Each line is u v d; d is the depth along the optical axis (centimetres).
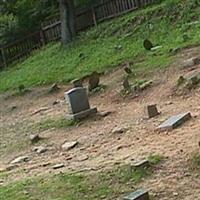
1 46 2778
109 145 981
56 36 2664
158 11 2025
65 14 2322
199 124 945
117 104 1305
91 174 816
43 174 885
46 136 1190
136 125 1061
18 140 1242
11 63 2744
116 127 1086
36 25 2784
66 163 930
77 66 1961
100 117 1211
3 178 918
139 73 1488
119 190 737
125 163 833
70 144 1046
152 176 763
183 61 1421
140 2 2255
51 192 775
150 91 1304
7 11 2962
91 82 1496
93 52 2034
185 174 746
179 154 814
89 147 1005
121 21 2188
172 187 718
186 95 1183
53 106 1552
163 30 1884
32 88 1953
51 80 1936
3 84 2230
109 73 1675
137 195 683
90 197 730
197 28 1748
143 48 1780
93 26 2438
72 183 793
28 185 830
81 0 2484
